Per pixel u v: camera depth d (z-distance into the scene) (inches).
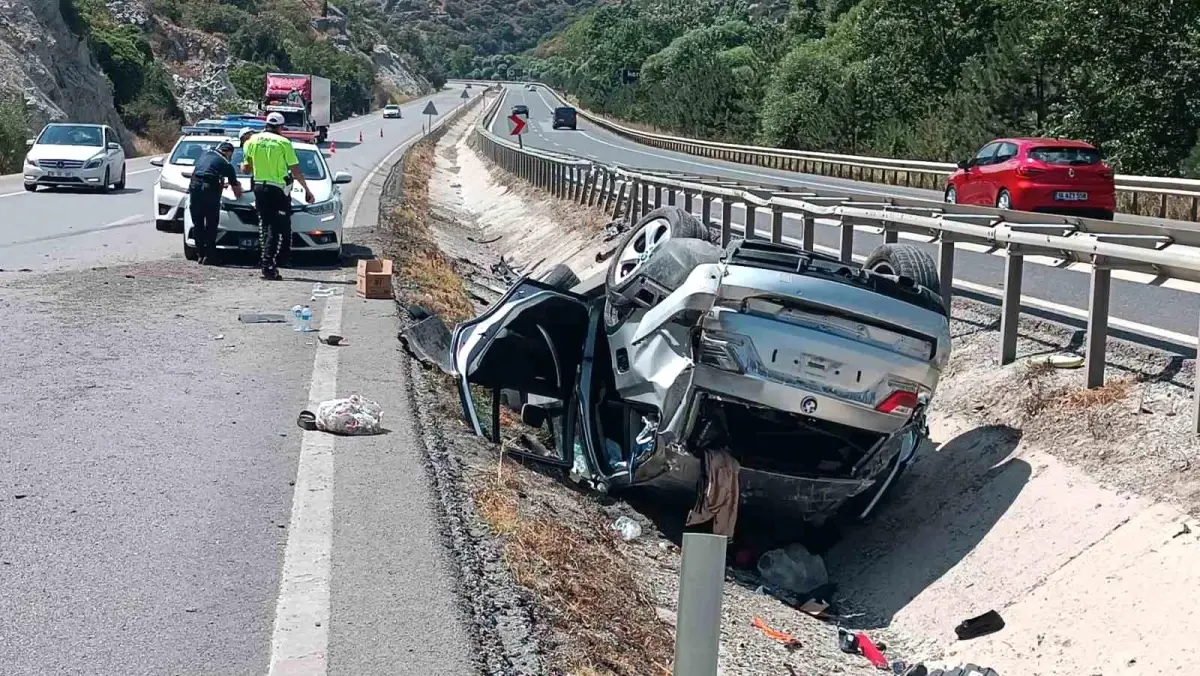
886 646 271.3
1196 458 264.5
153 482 256.5
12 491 245.9
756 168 2059.5
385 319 465.4
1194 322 393.7
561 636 203.0
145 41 2871.6
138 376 353.4
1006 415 330.0
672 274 312.3
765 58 3164.4
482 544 233.5
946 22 2194.9
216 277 573.9
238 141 784.3
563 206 1088.2
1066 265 341.4
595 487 331.9
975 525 295.3
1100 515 265.7
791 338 280.7
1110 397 305.9
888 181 1721.2
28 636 181.6
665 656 227.1
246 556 217.6
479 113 4830.2
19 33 2039.9
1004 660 247.4
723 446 297.1
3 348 382.6
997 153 993.5
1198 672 212.2
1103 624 238.1
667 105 3511.3
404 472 270.8
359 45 6889.8
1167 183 1039.6
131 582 203.8
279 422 310.8
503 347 372.5
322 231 635.5
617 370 331.6
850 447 304.8
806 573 308.5
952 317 422.9
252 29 4404.5
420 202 1277.1
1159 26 1414.9
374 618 193.5
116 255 642.8
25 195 1069.8
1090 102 1455.5
